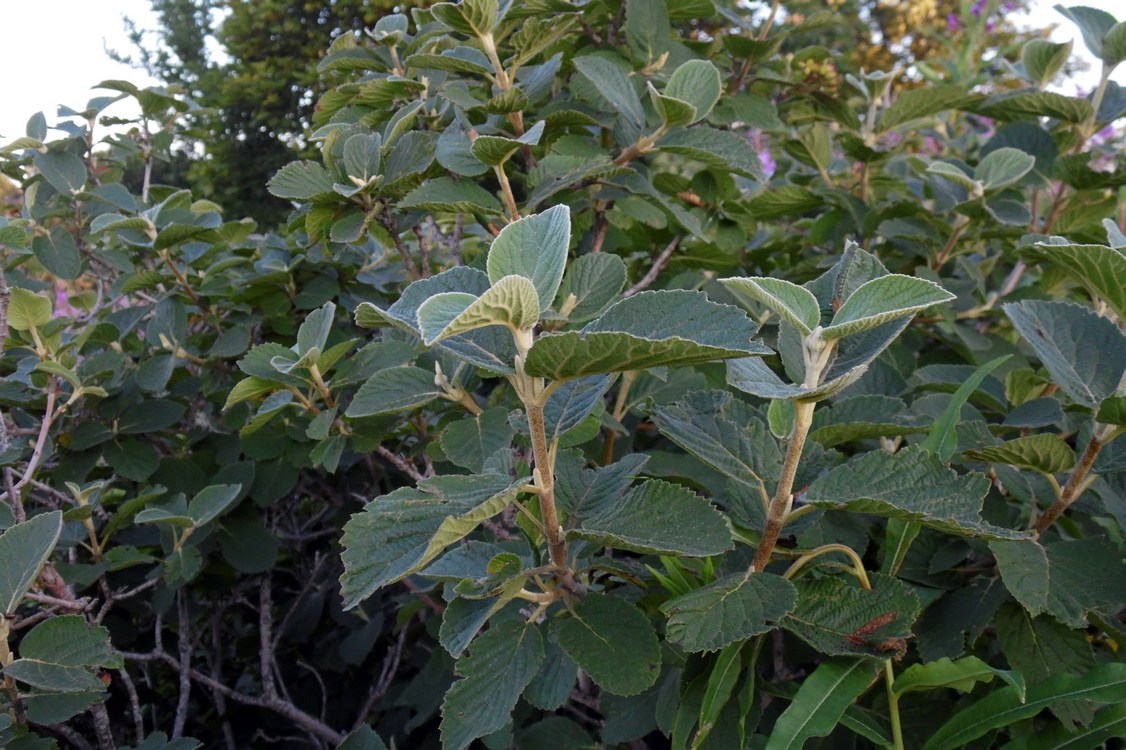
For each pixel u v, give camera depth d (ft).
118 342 2.71
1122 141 3.88
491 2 1.91
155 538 2.60
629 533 1.29
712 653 1.48
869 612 1.38
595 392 1.36
